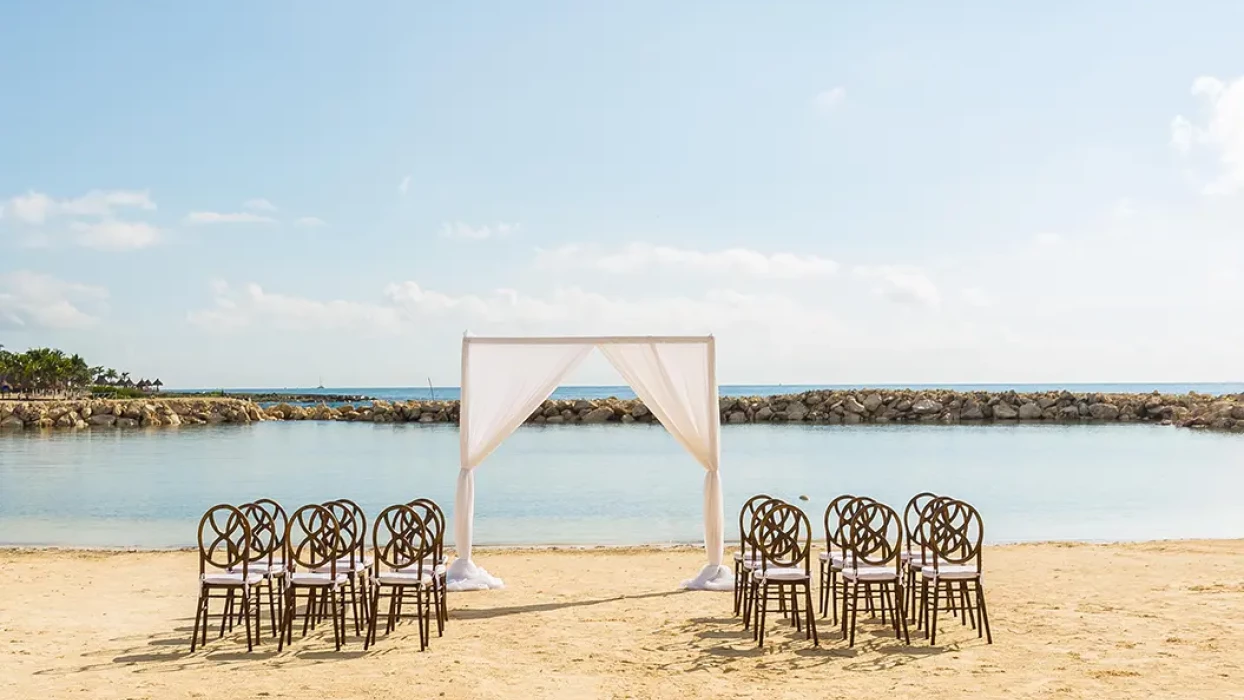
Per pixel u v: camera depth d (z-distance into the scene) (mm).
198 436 37844
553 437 34969
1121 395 45594
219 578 6812
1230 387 150750
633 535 13719
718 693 5723
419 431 40812
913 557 7730
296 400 88812
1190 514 15445
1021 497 17469
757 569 7445
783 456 26047
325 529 6855
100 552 11953
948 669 6176
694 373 9594
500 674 6164
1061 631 7195
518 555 11562
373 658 6574
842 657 6543
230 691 5770
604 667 6348
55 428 43281
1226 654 6426
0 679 6055
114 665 6402
